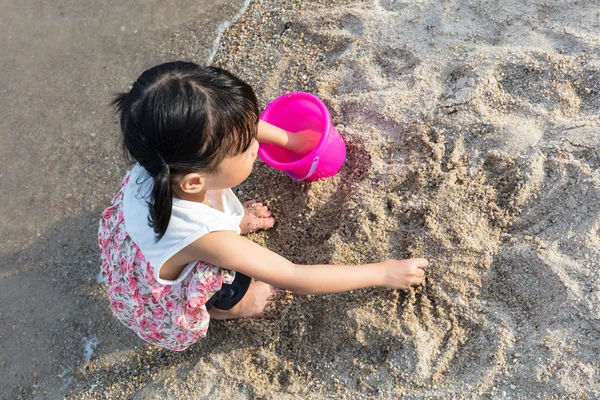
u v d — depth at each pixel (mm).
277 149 2521
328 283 2021
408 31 2668
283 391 2215
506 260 2117
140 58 3137
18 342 2605
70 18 3373
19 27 3410
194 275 1911
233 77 1655
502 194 2209
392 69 2635
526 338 1985
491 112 2342
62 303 2648
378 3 2844
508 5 2566
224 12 3152
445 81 2484
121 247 1936
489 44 2514
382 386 2094
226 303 2250
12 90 3213
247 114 1644
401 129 2441
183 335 2143
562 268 2000
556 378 1871
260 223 2502
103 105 3062
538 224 2129
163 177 1585
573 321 1925
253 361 2309
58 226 2824
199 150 1557
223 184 1793
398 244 2264
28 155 3025
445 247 2166
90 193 2875
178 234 1769
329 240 2332
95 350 2521
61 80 3182
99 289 2646
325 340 2244
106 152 2951
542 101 2316
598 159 2098
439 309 2121
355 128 2533
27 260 2775
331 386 2166
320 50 2828
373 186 2387
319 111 2402
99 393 2430
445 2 2670
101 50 3221
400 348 2113
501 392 1932
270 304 2375
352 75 2684
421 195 2283
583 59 2320
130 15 3291
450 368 2047
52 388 2486
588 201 2057
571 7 2475
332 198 2482
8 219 2889
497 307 2080
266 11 3049
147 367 2436
